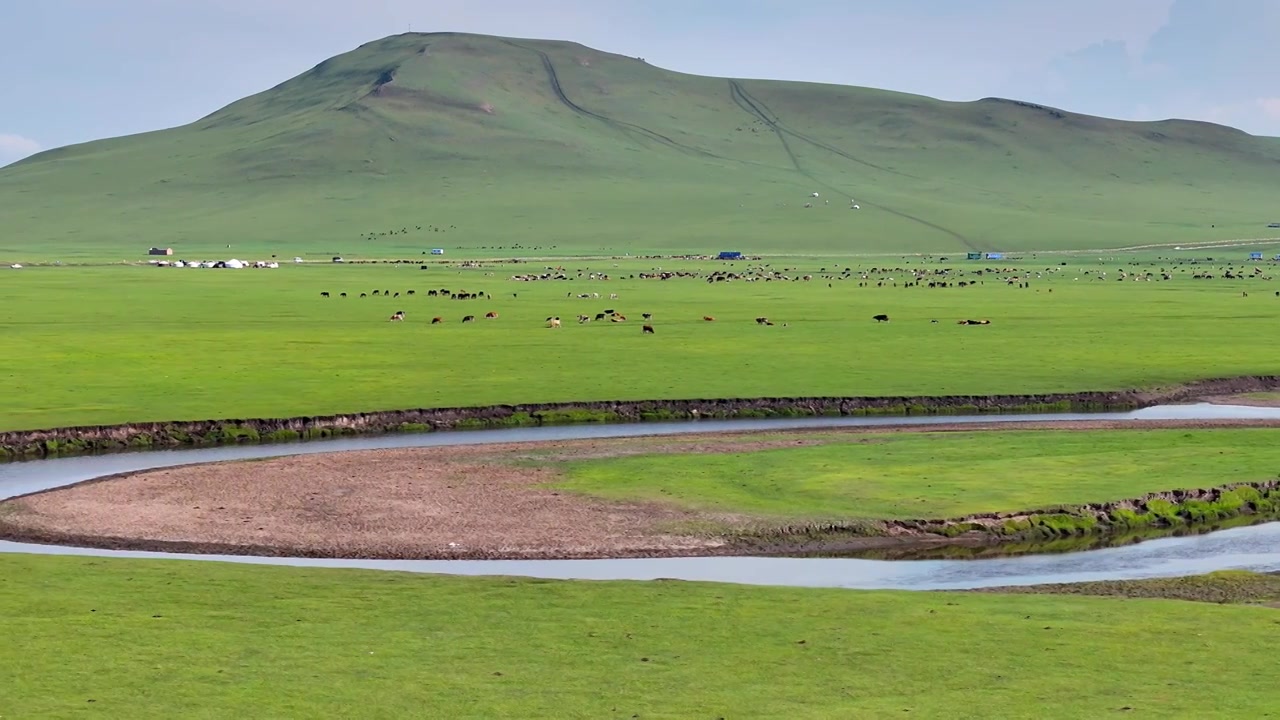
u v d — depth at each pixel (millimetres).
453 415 63906
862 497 45969
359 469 50594
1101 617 31688
